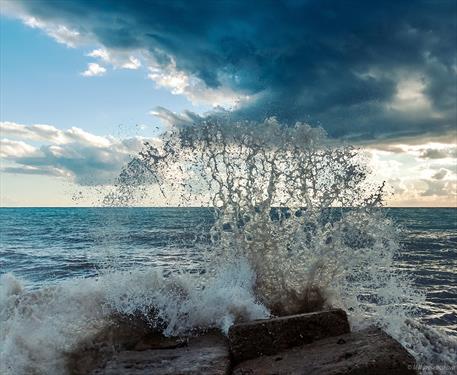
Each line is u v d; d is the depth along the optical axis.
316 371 3.33
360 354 3.45
